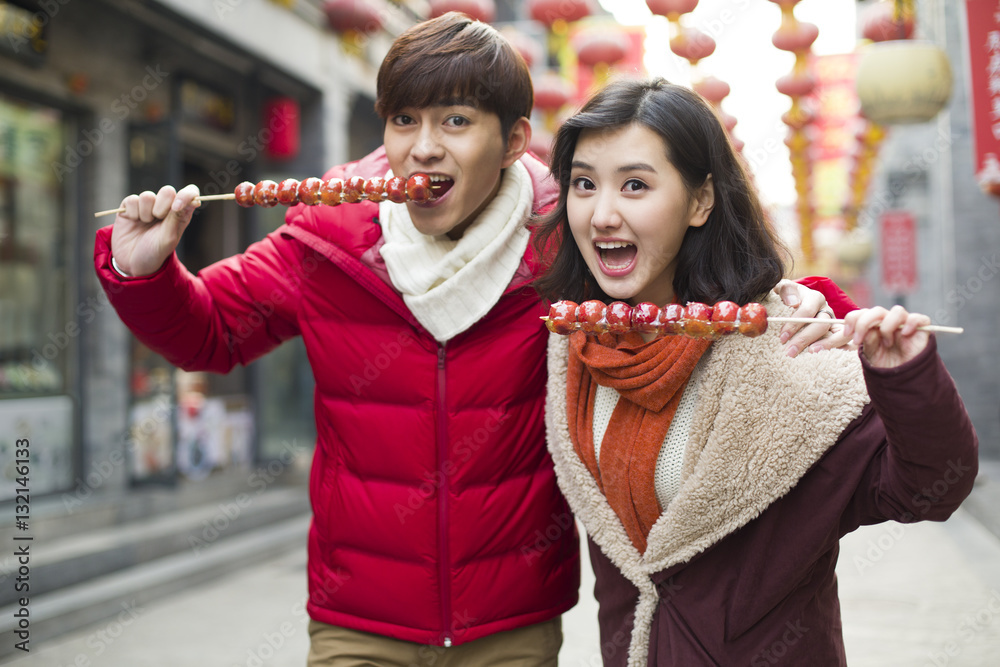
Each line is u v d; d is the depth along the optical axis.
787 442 1.48
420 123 1.74
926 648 4.05
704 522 1.54
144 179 6.70
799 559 1.52
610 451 1.62
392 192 1.67
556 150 1.64
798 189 6.99
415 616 1.86
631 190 1.52
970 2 5.41
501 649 1.91
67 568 4.95
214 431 7.99
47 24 6.05
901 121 5.44
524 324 1.88
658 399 1.55
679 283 1.63
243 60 7.76
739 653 1.57
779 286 1.59
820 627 1.60
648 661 1.62
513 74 1.77
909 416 1.29
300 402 8.86
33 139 6.11
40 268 6.16
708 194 1.58
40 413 6.05
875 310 1.30
